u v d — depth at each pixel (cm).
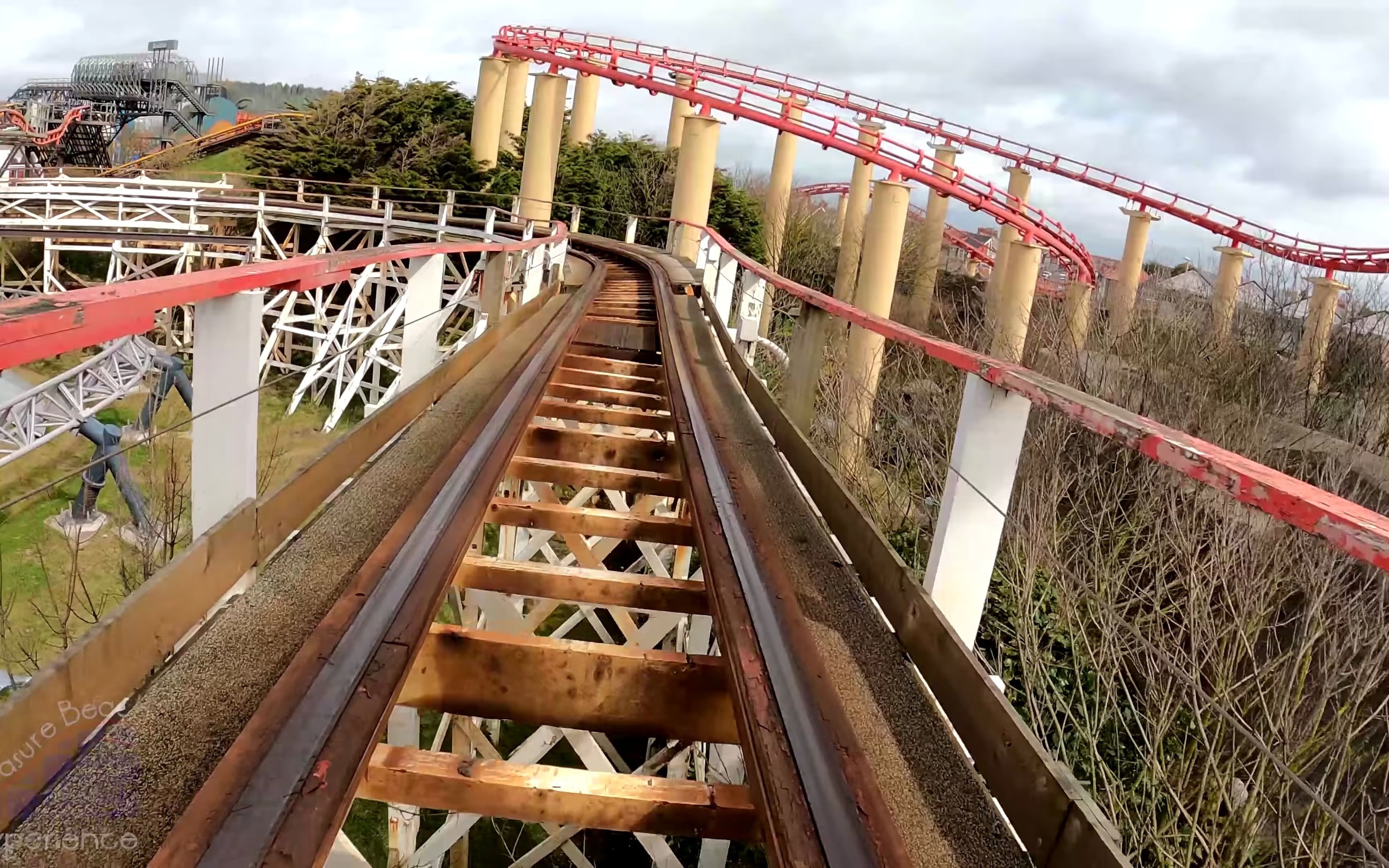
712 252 1473
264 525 298
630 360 969
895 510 1066
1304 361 1805
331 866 351
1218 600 977
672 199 3997
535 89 3950
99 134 6369
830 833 203
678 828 235
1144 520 1056
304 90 9588
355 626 256
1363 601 875
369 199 3416
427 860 546
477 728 575
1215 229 4016
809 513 437
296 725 211
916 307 3444
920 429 1178
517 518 429
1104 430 209
